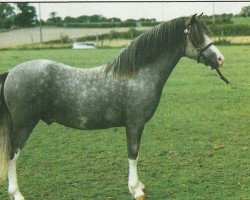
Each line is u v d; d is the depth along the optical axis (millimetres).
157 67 5773
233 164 7676
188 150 8445
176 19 5801
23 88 5531
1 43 34375
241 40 31141
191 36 5719
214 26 34375
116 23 45500
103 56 22625
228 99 12562
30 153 8359
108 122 5836
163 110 11453
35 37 38594
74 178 7125
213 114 11062
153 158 8031
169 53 5816
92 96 5660
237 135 9375
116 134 9547
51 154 8305
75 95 5660
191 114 11070
